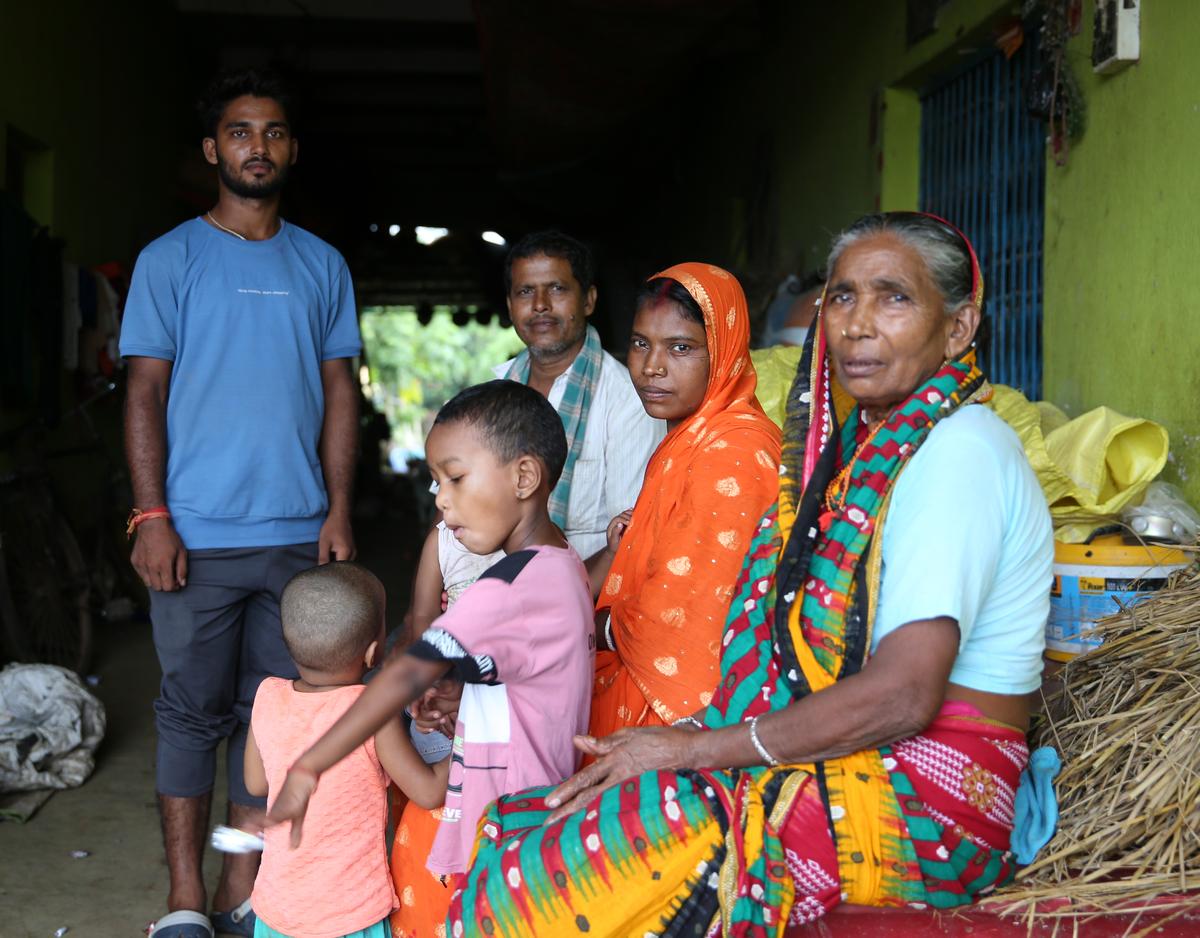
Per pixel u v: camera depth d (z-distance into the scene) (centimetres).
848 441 210
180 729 291
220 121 295
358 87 1252
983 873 194
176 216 973
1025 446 312
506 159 1077
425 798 219
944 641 177
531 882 191
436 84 1242
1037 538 193
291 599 231
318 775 181
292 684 237
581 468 294
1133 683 233
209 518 293
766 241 786
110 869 335
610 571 248
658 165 1160
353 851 224
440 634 191
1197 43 321
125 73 829
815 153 679
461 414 209
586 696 218
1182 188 329
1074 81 390
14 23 612
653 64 729
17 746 394
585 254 301
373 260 1970
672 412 248
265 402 298
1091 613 267
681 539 225
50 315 616
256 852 296
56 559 566
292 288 303
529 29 669
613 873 187
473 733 208
